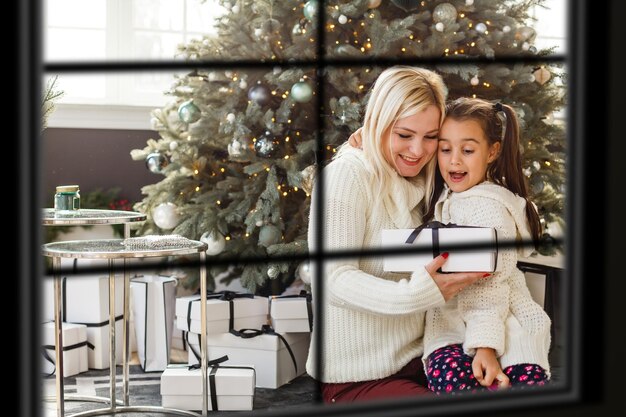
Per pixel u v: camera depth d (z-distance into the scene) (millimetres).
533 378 2516
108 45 5922
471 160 2879
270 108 4648
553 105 4656
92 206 5762
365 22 4344
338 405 800
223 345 4098
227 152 5016
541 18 6449
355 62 1853
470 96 4430
